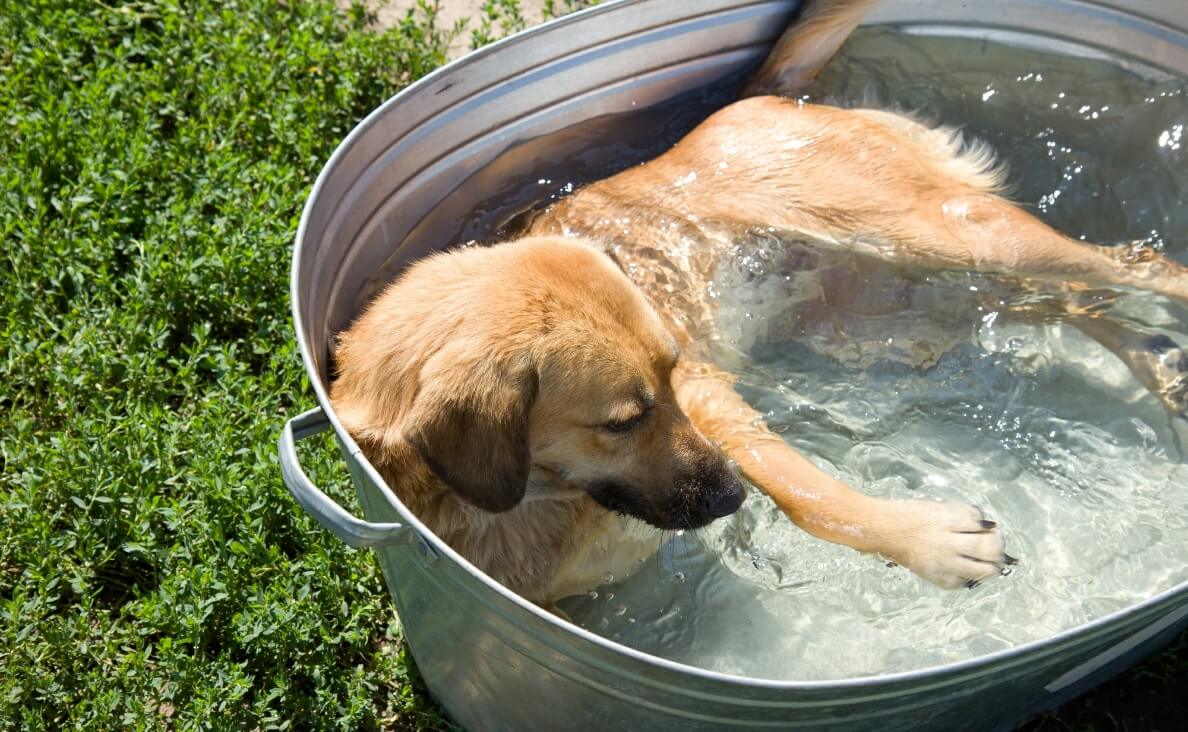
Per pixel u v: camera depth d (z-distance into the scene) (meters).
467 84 1.19
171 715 1.10
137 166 1.38
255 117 1.45
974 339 1.27
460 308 1.02
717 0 1.29
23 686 1.07
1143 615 0.91
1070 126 1.35
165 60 1.51
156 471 1.19
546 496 1.09
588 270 1.06
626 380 1.04
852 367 1.26
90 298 1.31
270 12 1.57
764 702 0.88
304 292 1.00
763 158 1.26
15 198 1.34
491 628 0.94
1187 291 1.25
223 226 1.33
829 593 1.13
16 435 1.21
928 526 1.09
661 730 0.96
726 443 1.16
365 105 1.50
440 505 1.06
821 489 1.13
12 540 1.15
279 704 1.10
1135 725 1.10
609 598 1.15
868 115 1.32
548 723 1.02
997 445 1.22
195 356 1.26
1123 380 1.25
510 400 1.00
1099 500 1.18
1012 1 1.37
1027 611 1.11
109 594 1.16
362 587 1.15
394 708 1.12
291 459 0.94
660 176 1.27
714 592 1.14
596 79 1.28
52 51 1.50
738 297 1.24
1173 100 1.33
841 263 1.25
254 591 1.12
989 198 1.28
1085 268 1.25
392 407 1.01
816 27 1.32
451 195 1.24
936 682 0.87
